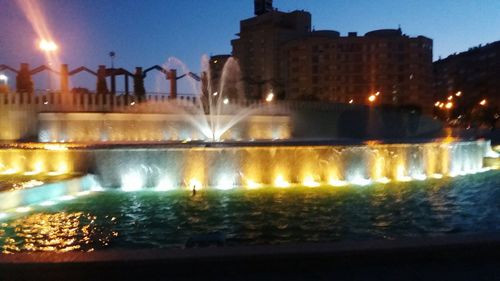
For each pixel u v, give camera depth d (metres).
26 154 22.78
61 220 15.14
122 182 22.20
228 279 6.60
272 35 123.38
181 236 13.55
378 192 20.89
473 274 6.66
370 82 113.19
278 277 6.64
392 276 6.62
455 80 151.25
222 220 15.45
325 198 19.34
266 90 92.44
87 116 36.44
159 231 14.05
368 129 56.78
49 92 36.59
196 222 15.19
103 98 38.69
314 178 23.78
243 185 22.91
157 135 39.00
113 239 13.16
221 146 22.97
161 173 22.45
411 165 25.95
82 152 22.28
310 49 113.62
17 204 16.50
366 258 6.96
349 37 113.31
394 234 13.92
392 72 113.88
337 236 13.66
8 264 6.55
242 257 6.81
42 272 6.56
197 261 6.74
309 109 50.66
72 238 13.18
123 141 36.41
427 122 67.38
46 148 22.84
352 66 113.25
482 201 18.92
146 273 6.66
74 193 20.02
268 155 23.19
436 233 14.08
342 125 54.00
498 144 46.28
